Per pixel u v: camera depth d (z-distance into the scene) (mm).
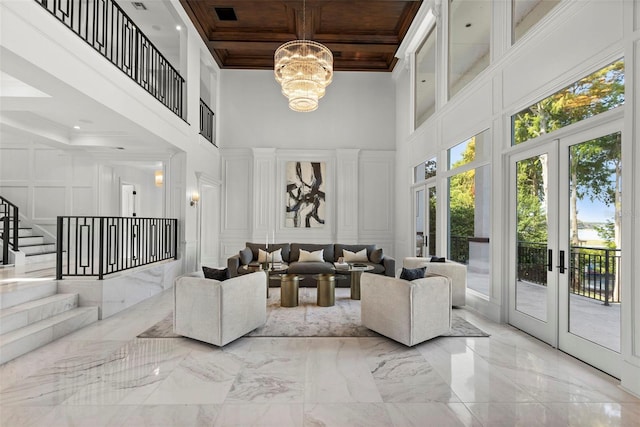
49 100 3865
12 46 2691
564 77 3084
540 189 3533
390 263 6258
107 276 4527
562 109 3219
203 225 8320
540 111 3531
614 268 2691
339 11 6605
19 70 3041
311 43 5047
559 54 3148
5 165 6844
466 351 3219
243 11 6578
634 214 2400
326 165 8594
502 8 4055
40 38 2996
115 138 5961
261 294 3834
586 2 2834
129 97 4551
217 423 2090
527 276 3736
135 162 6863
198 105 7109
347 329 3838
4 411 2201
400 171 8258
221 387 2527
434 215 6406
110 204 7344
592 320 2889
